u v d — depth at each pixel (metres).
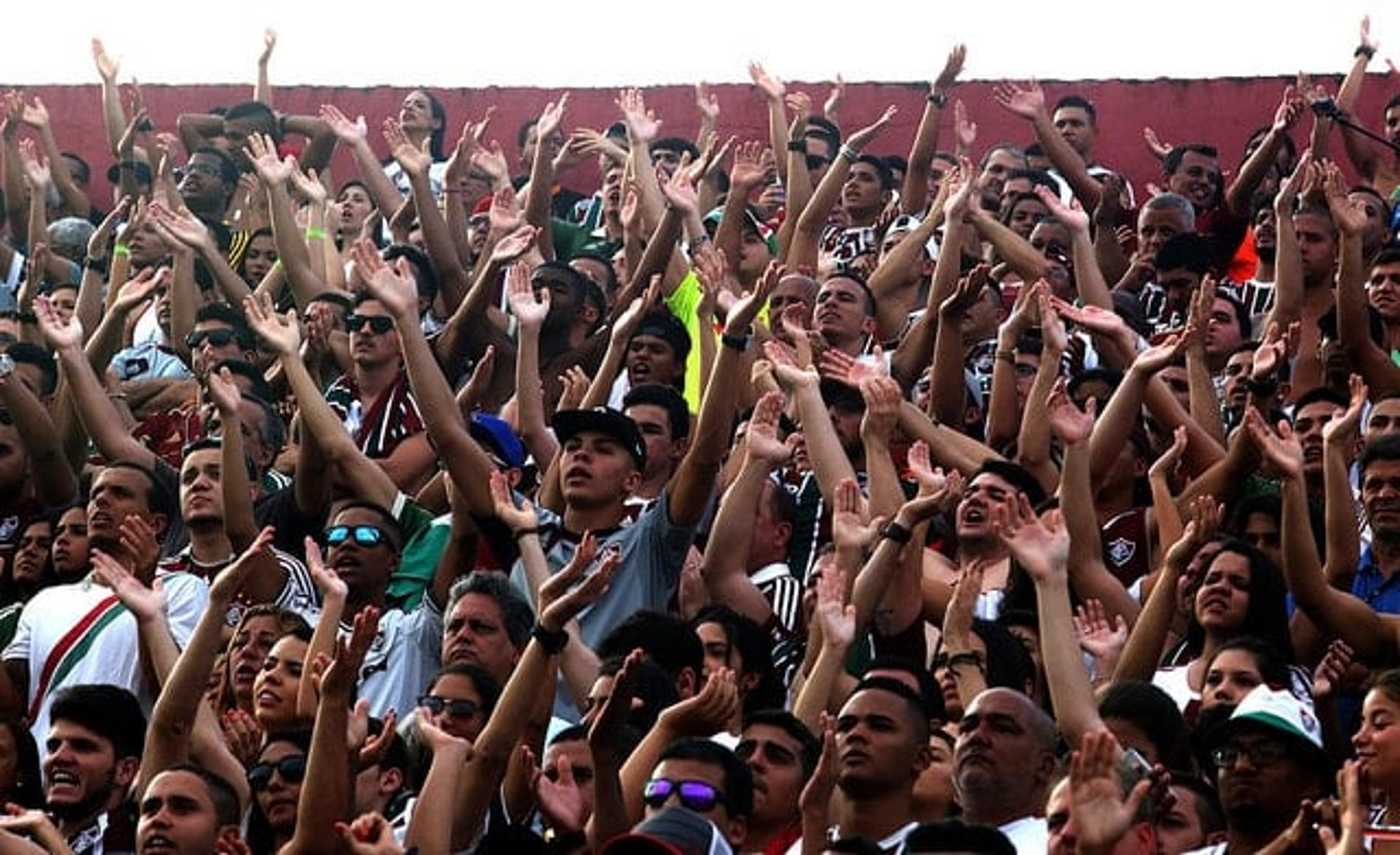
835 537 17.70
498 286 24.55
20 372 24.09
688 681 16.88
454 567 19.50
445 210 26.77
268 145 26.16
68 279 28.88
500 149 29.28
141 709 18.06
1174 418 20.39
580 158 32.31
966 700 16.69
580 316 23.47
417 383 19.56
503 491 18.97
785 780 15.49
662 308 23.52
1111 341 20.88
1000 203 26.98
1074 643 15.80
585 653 17.58
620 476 19.28
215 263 25.59
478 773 16.19
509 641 17.64
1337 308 21.55
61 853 16.36
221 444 20.45
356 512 19.41
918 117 32.25
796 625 18.97
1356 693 17.48
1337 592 17.48
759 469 18.84
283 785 16.31
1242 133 31.48
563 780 15.41
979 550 18.94
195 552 20.36
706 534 20.11
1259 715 14.83
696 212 24.03
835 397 21.70
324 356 24.41
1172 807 14.91
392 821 16.50
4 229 31.31
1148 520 19.72
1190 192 26.72
